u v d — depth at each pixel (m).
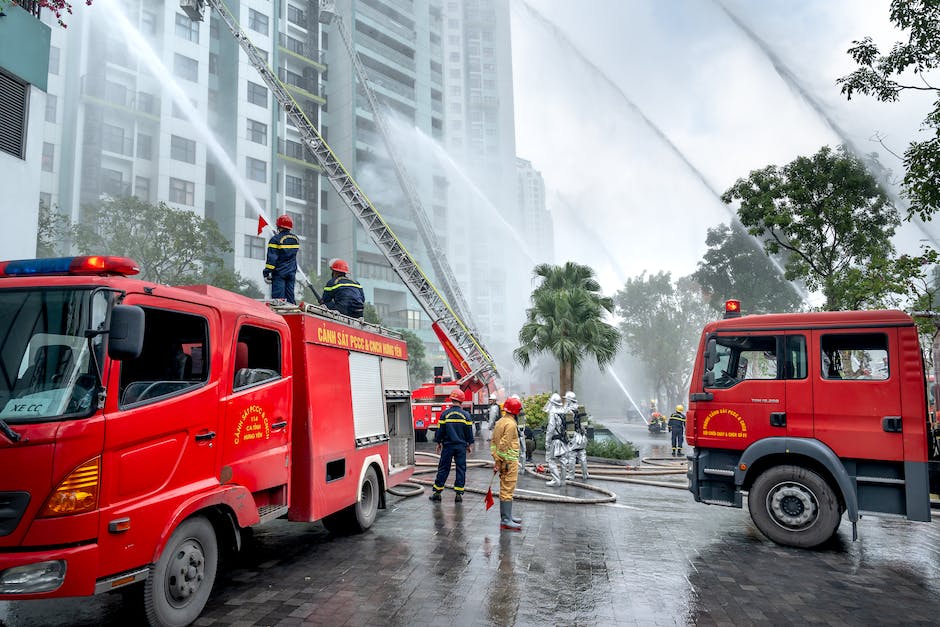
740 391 7.76
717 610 4.92
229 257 48.50
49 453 3.49
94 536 3.59
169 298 4.38
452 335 22.72
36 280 3.91
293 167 56.28
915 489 6.76
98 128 41.94
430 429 21.80
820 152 16.98
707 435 7.91
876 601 5.22
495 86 103.56
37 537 3.43
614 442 17.27
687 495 11.11
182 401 4.39
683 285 51.53
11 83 10.29
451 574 5.74
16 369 3.72
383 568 5.92
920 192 9.89
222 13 22.42
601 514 8.95
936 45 10.12
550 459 12.07
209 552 4.65
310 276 46.72
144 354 4.43
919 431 6.83
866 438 7.04
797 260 18.19
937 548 7.23
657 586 5.52
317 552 6.54
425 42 74.88
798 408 7.41
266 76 22.34
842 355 7.33
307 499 6.06
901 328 7.09
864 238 16.34
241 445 5.09
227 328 5.03
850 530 8.32
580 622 4.58
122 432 3.81
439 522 8.17
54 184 40.53
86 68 42.31
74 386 3.66
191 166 47.69
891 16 10.29
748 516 8.98
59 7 11.22
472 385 22.67
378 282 61.91
